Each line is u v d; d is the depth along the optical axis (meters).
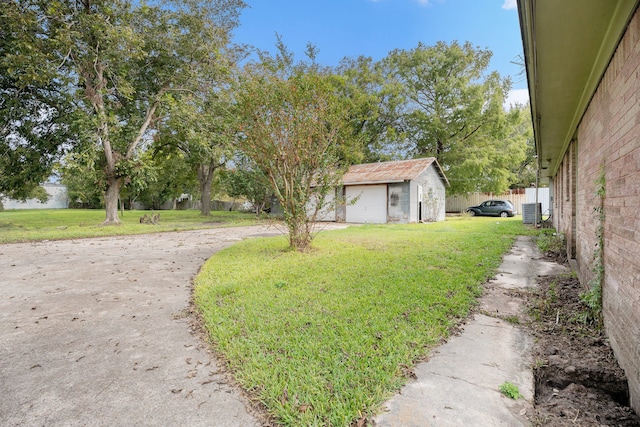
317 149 7.01
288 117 6.62
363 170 18.64
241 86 6.88
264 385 2.14
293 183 7.11
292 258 6.33
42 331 3.12
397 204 16.41
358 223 17.23
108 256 7.07
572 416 1.95
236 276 4.97
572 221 5.97
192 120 14.35
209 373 2.36
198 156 17.52
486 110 22.78
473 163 21.77
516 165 24.62
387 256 6.41
